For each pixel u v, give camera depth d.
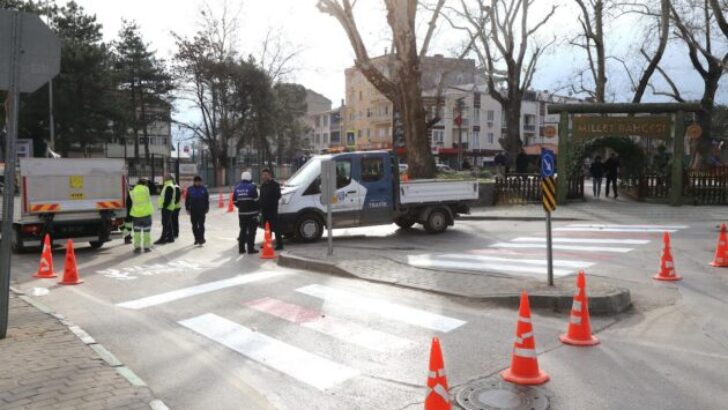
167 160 44.16
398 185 14.98
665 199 22.39
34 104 45.28
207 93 47.56
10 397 4.51
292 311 7.68
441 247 13.07
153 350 6.22
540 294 7.62
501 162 29.28
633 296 8.16
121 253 13.55
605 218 18.02
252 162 66.62
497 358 5.74
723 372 5.29
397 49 23.09
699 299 8.03
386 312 7.51
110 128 51.41
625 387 4.94
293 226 14.20
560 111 21.89
